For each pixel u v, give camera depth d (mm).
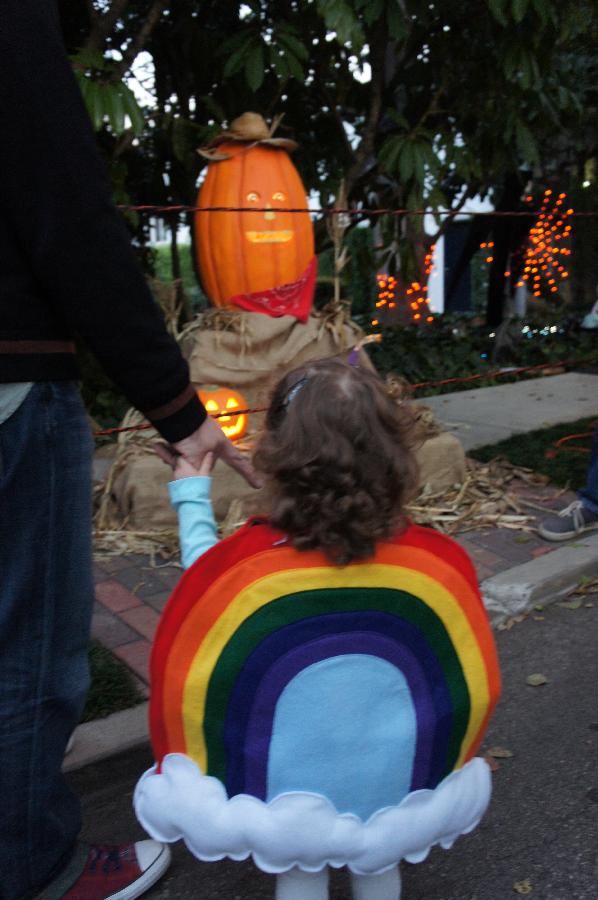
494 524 4426
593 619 3602
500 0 4781
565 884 2137
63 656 1735
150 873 2045
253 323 4586
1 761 1692
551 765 2613
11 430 1558
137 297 1545
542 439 5961
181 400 1655
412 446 1501
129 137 5516
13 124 1403
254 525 1522
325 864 1569
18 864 1757
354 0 4754
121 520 4281
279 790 1533
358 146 6273
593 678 3119
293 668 1495
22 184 1436
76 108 1456
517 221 9125
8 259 1508
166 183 7133
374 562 1497
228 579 1473
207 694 1501
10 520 1589
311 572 1472
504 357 9203
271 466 1463
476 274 16516
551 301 12414
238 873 2203
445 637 1576
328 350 4746
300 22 5789
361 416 1429
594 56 8172
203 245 4957
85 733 2566
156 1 5246
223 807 1534
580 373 8820
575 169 10578
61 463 1627
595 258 13305
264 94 6402
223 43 5438
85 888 1918
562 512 4270
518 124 6016
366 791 1558
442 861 2225
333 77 6594
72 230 1456
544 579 3752
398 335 9344
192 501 1685
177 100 6703
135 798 1638
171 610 1494
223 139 4910
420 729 1572
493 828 2346
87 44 5078
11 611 1627
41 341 1565
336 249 4867
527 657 3287
